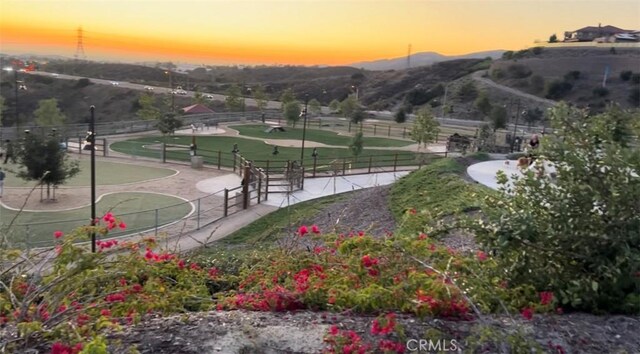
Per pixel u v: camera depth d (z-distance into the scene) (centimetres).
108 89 8856
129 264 392
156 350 318
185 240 1398
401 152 3594
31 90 8400
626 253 384
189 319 372
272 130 4766
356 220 1529
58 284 356
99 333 326
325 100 10325
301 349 323
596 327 362
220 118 5459
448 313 359
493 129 4456
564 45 9338
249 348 323
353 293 378
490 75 8456
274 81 13425
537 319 371
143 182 2291
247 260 688
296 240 709
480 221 436
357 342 315
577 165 425
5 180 2211
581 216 415
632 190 402
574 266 416
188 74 14600
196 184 2280
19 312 337
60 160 1928
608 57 8169
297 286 422
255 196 1998
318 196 2073
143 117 5328
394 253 415
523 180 480
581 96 6925
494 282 408
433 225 497
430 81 9681
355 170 2745
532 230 400
